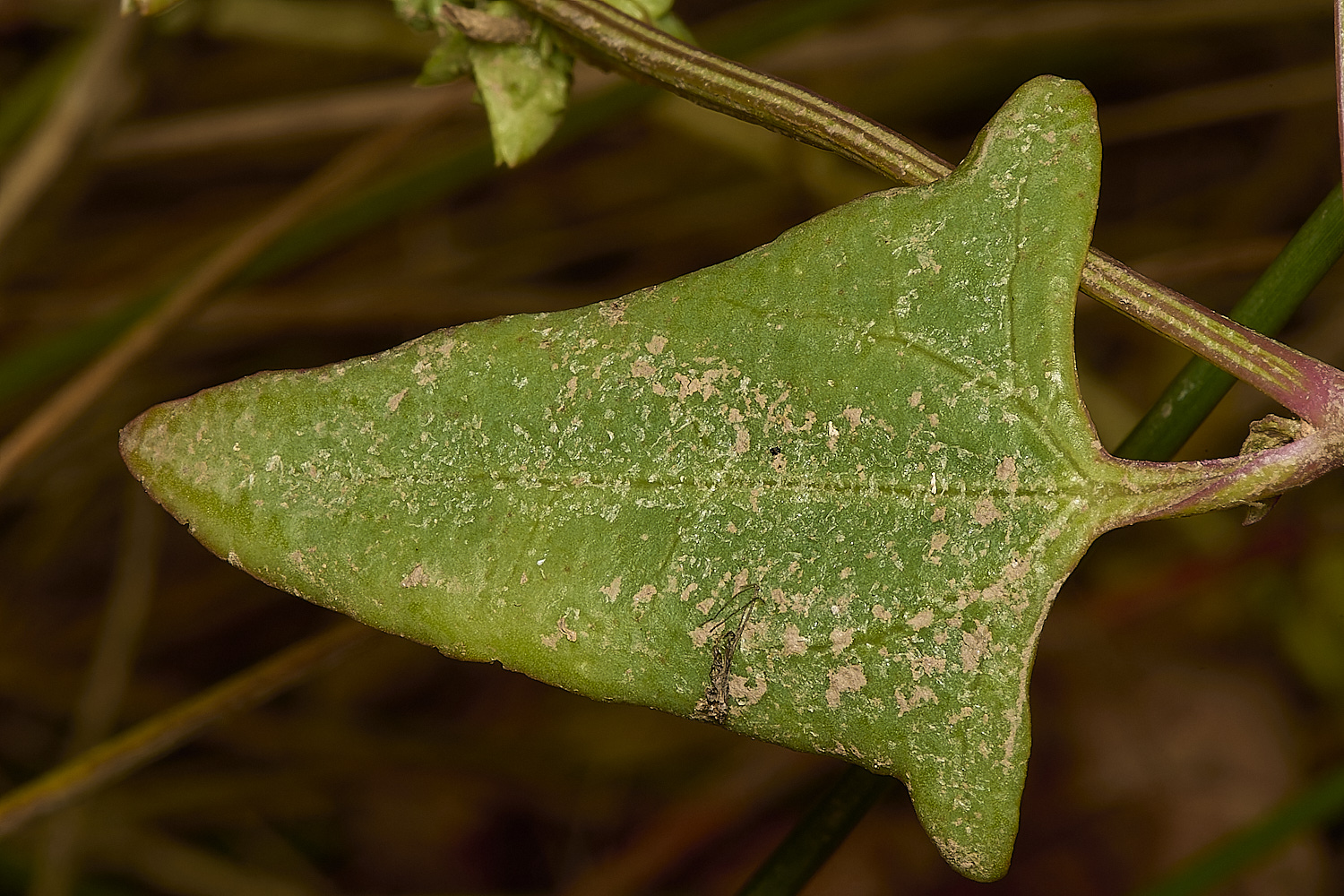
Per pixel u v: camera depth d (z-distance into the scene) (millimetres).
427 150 480
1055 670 464
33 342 461
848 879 445
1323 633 437
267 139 454
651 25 262
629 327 249
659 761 474
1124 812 437
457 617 248
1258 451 245
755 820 458
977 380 246
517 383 249
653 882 452
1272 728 442
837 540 246
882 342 247
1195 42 494
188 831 470
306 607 495
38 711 472
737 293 248
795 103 257
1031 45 494
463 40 267
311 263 517
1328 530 431
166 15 358
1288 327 467
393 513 248
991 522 245
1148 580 450
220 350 488
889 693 245
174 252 494
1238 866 322
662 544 247
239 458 249
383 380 250
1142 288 247
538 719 484
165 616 488
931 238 247
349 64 520
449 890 476
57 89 441
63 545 495
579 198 518
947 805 245
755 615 246
